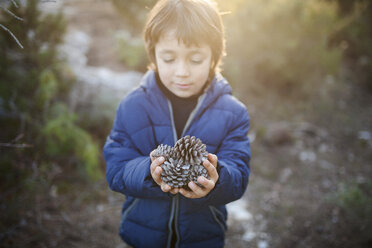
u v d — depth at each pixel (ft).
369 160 12.60
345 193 9.09
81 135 9.10
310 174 11.46
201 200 3.87
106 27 17.40
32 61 9.00
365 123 15.75
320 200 9.84
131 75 13.23
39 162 8.26
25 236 7.13
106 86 11.60
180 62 3.97
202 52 3.98
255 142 13.19
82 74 11.76
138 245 4.91
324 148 13.28
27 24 8.68
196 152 3.32
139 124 4.54
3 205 7.32
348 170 11.78
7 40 8.47
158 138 4.52
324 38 16.24
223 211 5.09
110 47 15.52
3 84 8.20
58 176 9.17
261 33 15.52
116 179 4.25
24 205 7.67
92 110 10.91
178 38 3.82
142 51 14.29
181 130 4.84
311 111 15.98
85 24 17.48
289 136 13.46
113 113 10.82
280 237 8.41
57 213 8.16
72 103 10.46
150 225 4.75
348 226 8.46
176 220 4.57
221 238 5.08
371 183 10.11
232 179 3.88
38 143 8.39
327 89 18.42
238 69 14.69
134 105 4.60
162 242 4.75
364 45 21.89
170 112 4.58
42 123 8.85
